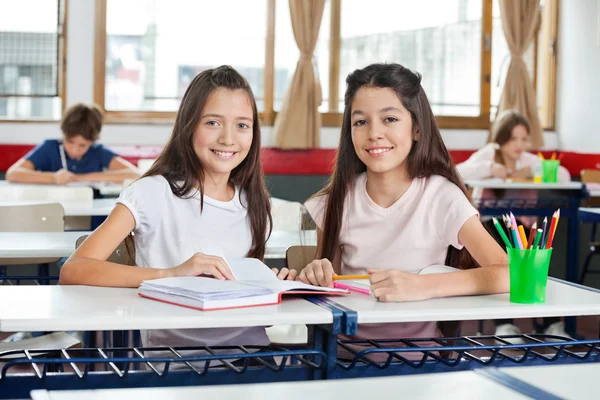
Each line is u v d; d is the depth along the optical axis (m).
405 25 5.70
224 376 1.24
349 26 5.61
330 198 1.82
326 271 1.50
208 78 1.75
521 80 5.74
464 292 1.42
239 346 1.34
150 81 5.34
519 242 1.37
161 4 5.31
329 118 5.58
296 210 2.78
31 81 5.14
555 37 5.93
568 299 1.41
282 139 5.34
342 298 1.39
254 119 1.82
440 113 5.79
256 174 1.83
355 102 1.72
